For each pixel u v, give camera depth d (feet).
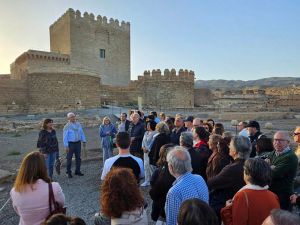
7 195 27.55
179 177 12.26
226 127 85.66
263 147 17.67
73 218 8.31
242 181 13.33
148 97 173.58
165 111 143.33
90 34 180.34
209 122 30.55
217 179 13.67
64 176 33.99
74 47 172.86
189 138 17.43
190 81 176.55
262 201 10.68
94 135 74.13
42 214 11.40
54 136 31.91
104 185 10.66
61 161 42.19
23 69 162.40
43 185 11.62
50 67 132.57
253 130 24.95
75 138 33.68
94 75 144.46
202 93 208.23
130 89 171.83
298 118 136.98
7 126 84.23
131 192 10.31
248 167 11.22
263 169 11.02
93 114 113.39
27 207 11.27
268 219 7.21
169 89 169.78
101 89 163.84
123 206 10.13
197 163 17.01
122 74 198.90
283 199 14.44
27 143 62.18
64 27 176.35
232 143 14.15
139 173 16.75
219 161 15.71
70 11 170.81
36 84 131.23
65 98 134.00
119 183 10.34
